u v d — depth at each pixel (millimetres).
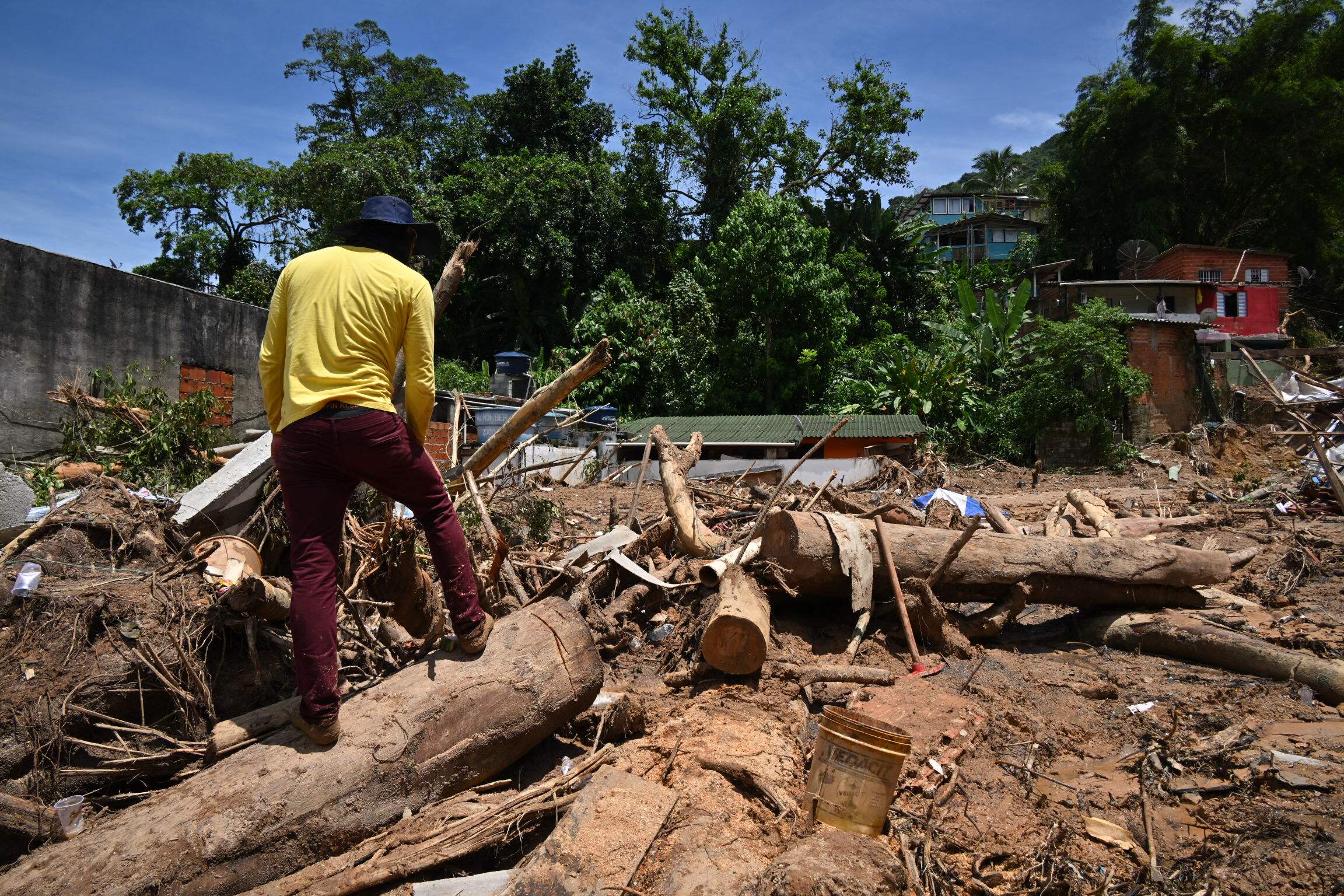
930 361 24250
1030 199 50281
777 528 4891
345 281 2785
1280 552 7898
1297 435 10297
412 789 2867
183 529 3975
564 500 10719
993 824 3107
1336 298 35156
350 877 2547
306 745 2787
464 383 21594
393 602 4133
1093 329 21750
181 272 31453
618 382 26312
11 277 7527
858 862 2379
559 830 2602
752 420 20922
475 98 32438
